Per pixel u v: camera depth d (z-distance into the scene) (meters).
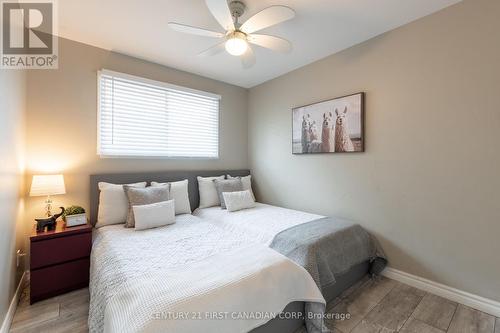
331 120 2.81
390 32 2.32
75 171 2.48
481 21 1.81
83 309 1.83
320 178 2.99
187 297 1.12
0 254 1.49
